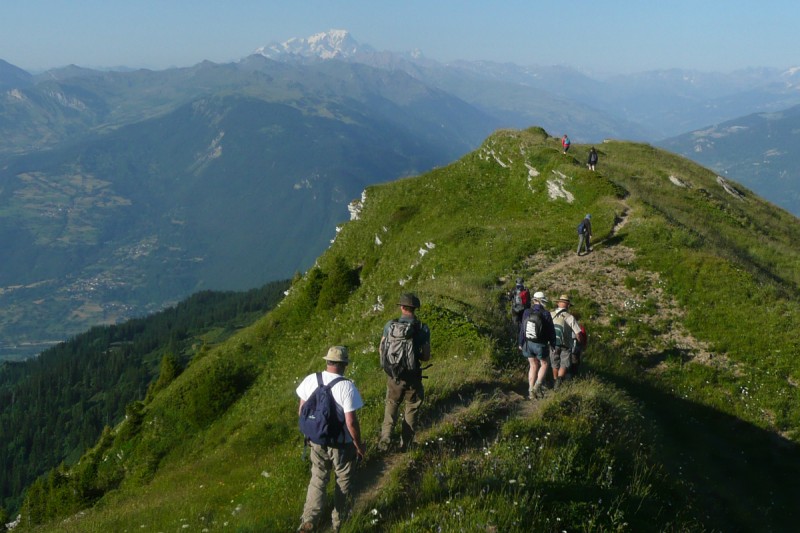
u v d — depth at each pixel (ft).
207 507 41.50
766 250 134.92
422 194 179.63
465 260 111.04
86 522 52.24
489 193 161.68
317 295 167.73
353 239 187.62
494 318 69.31
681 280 88.84
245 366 151.53
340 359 27.02
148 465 124.98
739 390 67.21
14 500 456.45
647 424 49.16
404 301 34.09
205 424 132.36
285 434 67.87
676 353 73.72
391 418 34.94
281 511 32.12
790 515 47.60
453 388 44.57
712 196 169.37
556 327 47.01
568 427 37.81
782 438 60.23
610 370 65.36
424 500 27.76
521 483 28.07
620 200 126.52
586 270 94.68
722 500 44.09
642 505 30.81
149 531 38.29
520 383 48.65
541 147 162.40
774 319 77.51
